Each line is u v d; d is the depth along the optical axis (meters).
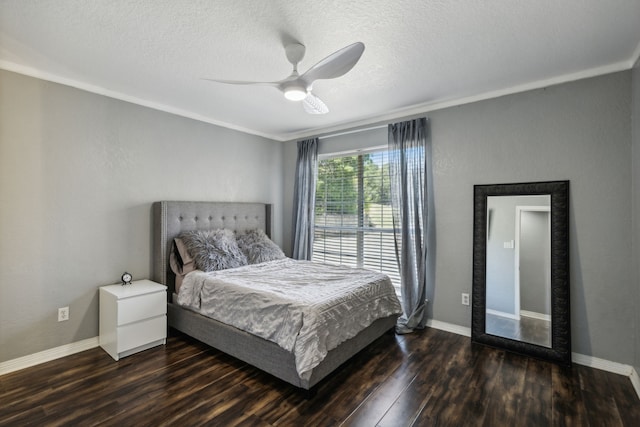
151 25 1.96
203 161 3.83
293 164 4.79
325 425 1.86
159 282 3.24
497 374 2.43
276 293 2.46
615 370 2.46
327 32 2.03
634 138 2.35
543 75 2.66
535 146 2.81
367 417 1.93
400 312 3.18
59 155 2.70
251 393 2.18
